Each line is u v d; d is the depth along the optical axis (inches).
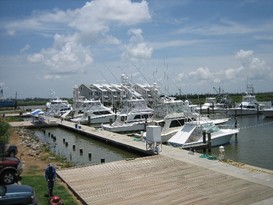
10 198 455.2
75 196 598.9
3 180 632.4
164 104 1622.8
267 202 523.8
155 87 1987.0
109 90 3949.3
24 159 963.3
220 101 3592.5
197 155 932.6
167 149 1046.4
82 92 4057.6
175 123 1432.1
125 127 1788.9
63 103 3095.5
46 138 1701.5
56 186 656.4
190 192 587.5
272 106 3029.0
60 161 968.9
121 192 601.9
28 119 2807.6
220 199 544.1
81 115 2466.8
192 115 1492.4
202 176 694.5
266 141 1491.1
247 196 554.9
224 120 1855.3
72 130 1930.4
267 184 622.2
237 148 1322.6
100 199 563.8
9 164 642.8
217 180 658.8
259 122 2407.7
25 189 482.6
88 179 697.6
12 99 4662.9
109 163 843.4
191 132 1283.2
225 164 802.2
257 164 1058.7
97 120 2293.3
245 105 2994.6
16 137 1502.2
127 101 2054.6
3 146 808.9
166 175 714.8
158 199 555.2
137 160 870.4
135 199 559.8
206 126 1315.2
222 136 1320.1
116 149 1305.4
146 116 1946.4
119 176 717.9
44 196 577.0
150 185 642.2
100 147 1403.8
